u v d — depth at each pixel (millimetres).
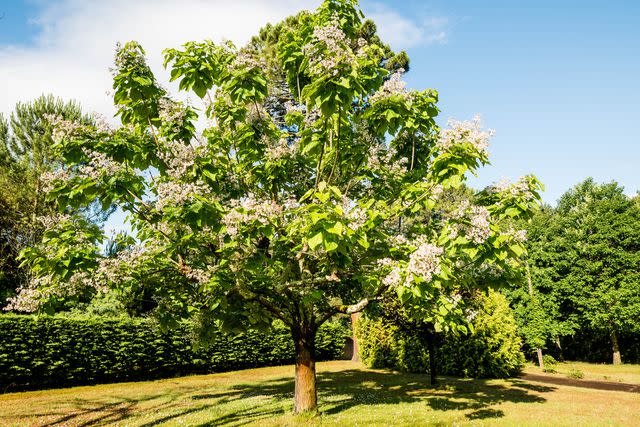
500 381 14797
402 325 13477
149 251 6980
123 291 7430
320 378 15734
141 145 6535
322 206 5023
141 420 8719
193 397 11945
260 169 7996
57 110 21531
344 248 5152
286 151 7914
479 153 5906
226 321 7719
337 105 5484
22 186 20047
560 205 34125
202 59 6926
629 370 21297
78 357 14531
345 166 8180
